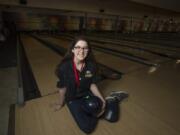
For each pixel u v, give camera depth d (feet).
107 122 4.23
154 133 3.87
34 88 6.24
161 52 14.34
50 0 24.95
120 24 47.14
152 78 7.57
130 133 3.86
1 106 4.86
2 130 3.86
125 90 6.18
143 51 14.75
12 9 29.50
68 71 3.92
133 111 4.78
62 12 35.63
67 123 4.20
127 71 8.61
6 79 7.04
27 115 4.49
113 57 11.98
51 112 4.66
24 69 8.65
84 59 4.01
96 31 45.42
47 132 3.87
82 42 3.75
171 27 61.72
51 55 12.37
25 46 16.67
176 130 3.98
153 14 44.14
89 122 3.85
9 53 12.75
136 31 51.88
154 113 4.71
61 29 41.27
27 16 34.50
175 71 8.73
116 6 30.89
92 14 39.63
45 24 38.34
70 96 4.26
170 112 4.77
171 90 6.27
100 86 6.50
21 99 5.25
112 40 23.95
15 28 33.50
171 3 29.68
